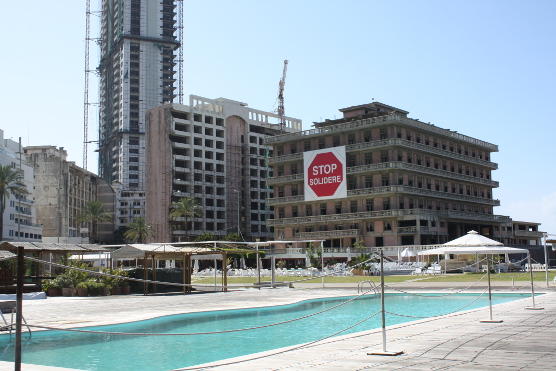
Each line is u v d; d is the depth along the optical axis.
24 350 16.62
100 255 54.41
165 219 132.62
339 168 93.50
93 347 17.23
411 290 38.25
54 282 38.78
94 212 146.25
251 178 146.62
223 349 17.06
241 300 33.50
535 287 36.41
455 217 98.12
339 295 36.66
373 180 94.00
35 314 24.66
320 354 12.44
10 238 118.94
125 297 36.94
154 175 136.12
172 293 41.47
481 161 113.69
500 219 112.50
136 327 21.64
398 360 11.48
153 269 41.84
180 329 21.58
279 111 168.62
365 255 71.69
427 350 12.66
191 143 136.50
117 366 14.30
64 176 151.12
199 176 137.50
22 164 128.38
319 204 99.44
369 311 28.52
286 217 103.25
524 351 12.29
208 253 44.44
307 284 48.47
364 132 96.38
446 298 34.34
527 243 129.25
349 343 14.01
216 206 139.12
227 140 143.88
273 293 39.91
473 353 12.12
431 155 100.69
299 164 103.56
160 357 15.66
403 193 91.19
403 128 95.25
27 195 130.50
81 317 23.38
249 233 143.25
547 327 16.61
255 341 18.73
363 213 92.75
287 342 18.50
